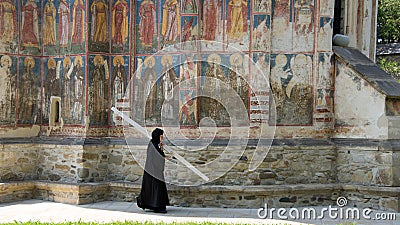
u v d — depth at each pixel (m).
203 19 12.47
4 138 12.71
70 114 12.83
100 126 12.80
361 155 12.27
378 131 12.15
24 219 10.52
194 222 9.82
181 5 12.44
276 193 12.01
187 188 12.01
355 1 14.18
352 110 12.52
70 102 12.83
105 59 12.88
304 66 12.66
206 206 12.06
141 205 11.34
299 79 12.63
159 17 12.70
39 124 13.18
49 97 13.11
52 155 12.84
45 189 12.62
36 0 13.21
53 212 11.27
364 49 14.46
